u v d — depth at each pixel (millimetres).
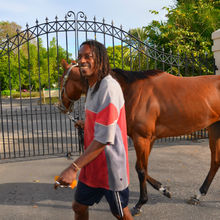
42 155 5664
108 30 5621
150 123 2676
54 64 41469
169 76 2857
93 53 1541
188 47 8359
